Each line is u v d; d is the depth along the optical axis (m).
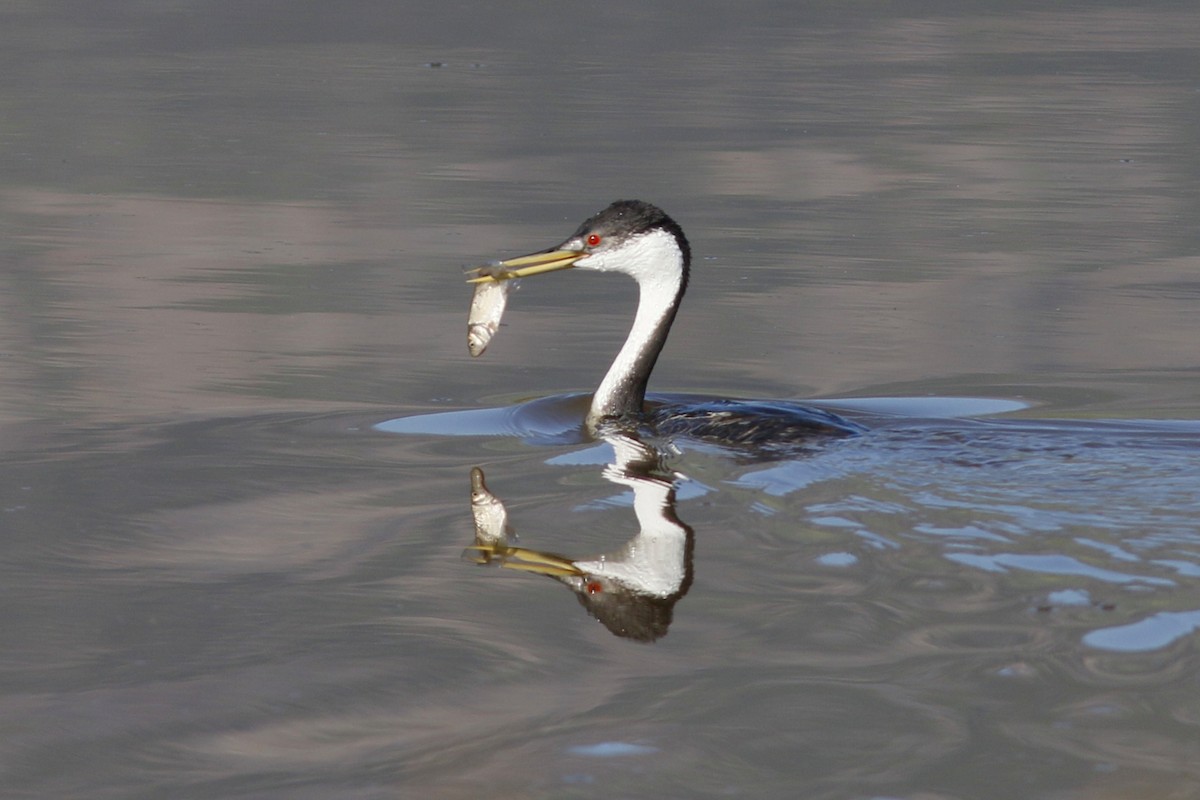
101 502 9.15
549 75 38.56
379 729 5.94
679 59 42.28
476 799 5.32
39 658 6.70
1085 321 15.62
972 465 9.70
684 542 8.22
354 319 15.55
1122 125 30.08
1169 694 6.00
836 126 29.98
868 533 8.27
